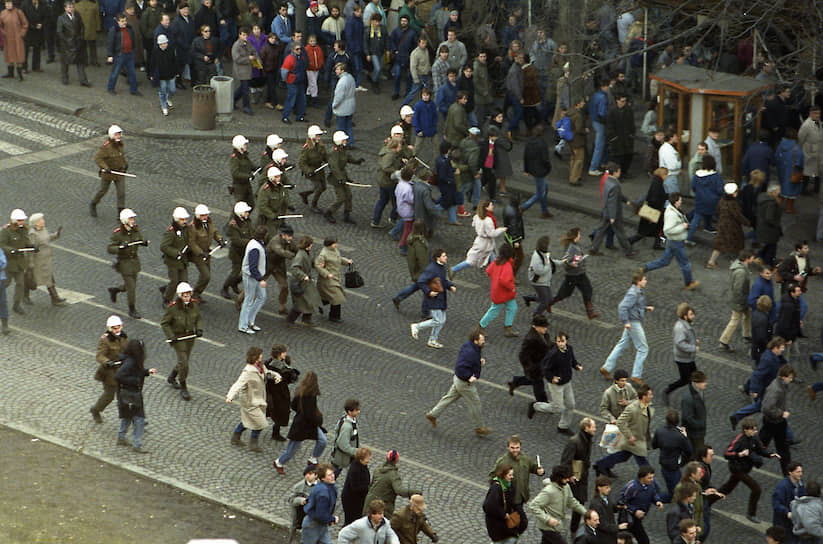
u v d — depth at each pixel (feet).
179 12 366.84
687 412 211.61
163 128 351.67
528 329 263.70
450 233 305.12
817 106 328.49
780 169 318.65
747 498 216.13
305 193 308.60
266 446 216.13
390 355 250.37
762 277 249.55
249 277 249.55
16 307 255.70
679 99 324.80
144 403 226.17
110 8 382.42
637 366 241.96
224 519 194.59
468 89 355.15
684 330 231.71
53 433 214.69
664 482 217.36
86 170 325.62
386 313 266.98
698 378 211.61
